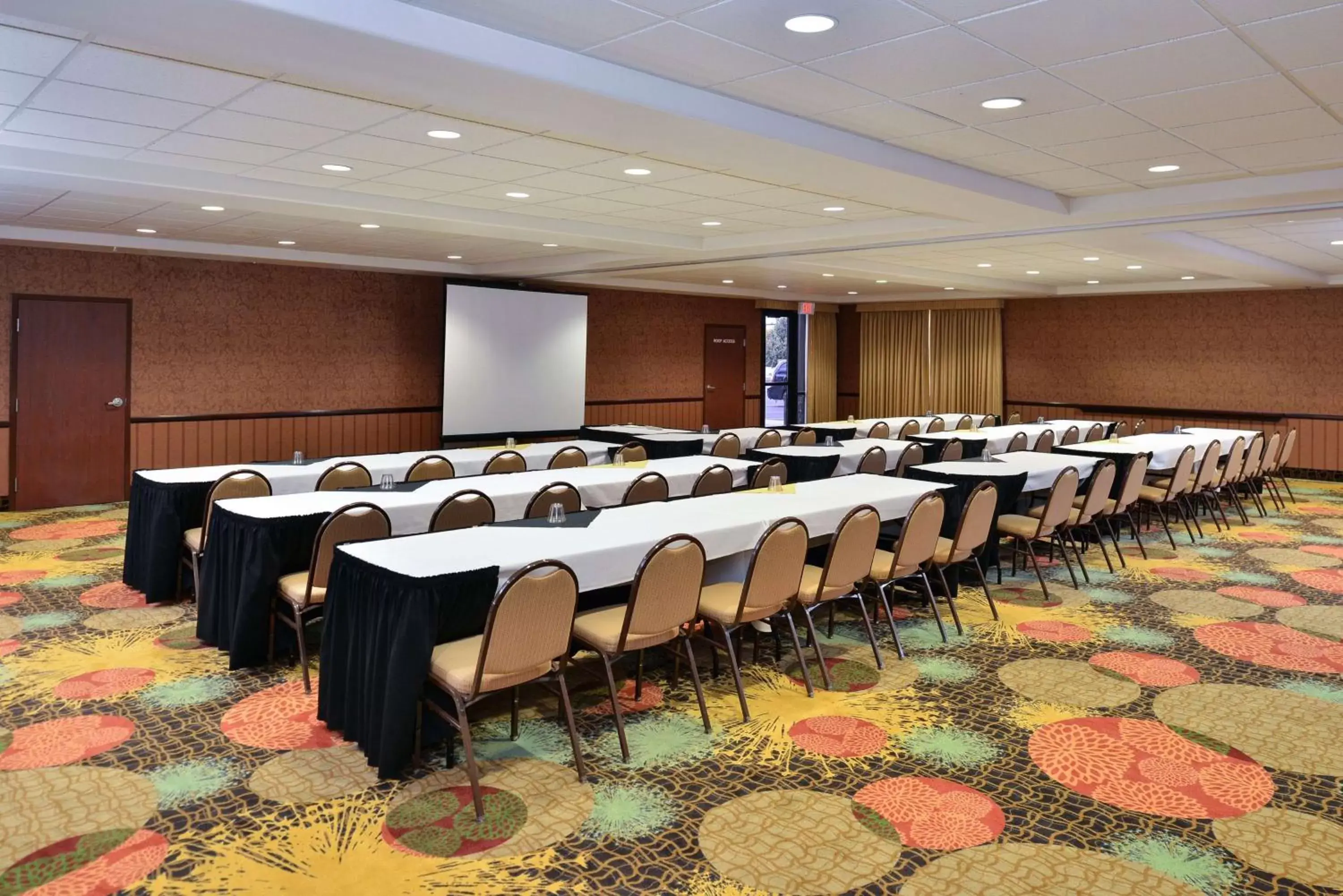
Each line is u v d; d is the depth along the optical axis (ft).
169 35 10.66
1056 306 51.21
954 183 19.56
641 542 14.02
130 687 14.97
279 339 37.24
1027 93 14.38
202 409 35.40
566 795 11.46
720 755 12.69
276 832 10.51
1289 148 17.79
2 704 14.24
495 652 10.95
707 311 53.31
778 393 58.18
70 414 32.60
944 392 54.85
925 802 11.36
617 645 12.48
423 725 12.11
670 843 10.36
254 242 32.17
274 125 16.57
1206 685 15.60
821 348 58.39
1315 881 9.66
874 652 16.22
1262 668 16.46
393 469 23.58
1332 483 42.11
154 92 14.60
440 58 11.43
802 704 14.57
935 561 17.92
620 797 11.43
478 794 10.84
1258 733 13.56
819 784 11.84
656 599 12.51
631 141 15.76
